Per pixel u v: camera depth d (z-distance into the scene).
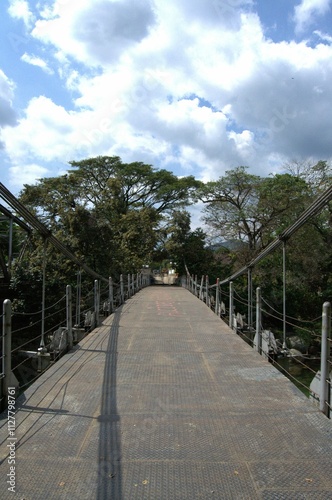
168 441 3.63
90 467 3.18
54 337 6.85
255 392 5.02
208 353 7.14
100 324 10.41
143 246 33.62
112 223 32.41
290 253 20.38
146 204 46.06
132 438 3.69
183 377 5.65
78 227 21.64
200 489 2.88
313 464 3.24
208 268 36.84
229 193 28.83
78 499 2.76
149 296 21.02
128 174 42.62
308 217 6.14
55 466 3.19
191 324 10.57
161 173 43.97
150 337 8.62
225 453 3.41
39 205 23.91
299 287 20.86
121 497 2.79
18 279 14.84
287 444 3.58
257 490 2.88
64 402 4.60
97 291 10.26
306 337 17.28
